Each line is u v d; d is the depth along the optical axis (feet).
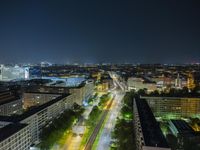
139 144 594.65
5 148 522.06
